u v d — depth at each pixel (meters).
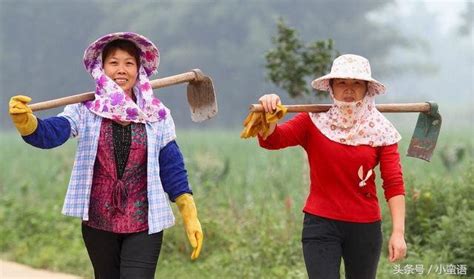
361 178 10.48
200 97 11.29
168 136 10.43
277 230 18.20
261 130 10.39
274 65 19.27
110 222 10.24
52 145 9.98
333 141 10.49
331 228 10.51
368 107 10.60
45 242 20.80
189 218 10.38
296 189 24.31
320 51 19.11
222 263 17.31
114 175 10.21
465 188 17.48
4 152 53.78
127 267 10.20
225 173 26.25
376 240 10.64
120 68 10.41
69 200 10.25
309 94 19.27
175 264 17.78
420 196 17.23
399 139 10.62
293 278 15.62
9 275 17.84
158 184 10.28
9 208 23.33
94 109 10.18
